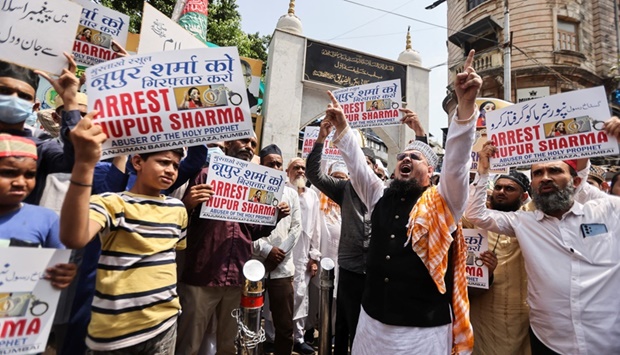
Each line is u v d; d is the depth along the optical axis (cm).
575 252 210
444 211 192
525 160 248
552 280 212
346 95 376
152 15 300
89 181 135
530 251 223
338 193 322
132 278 170
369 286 212
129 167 259
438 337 188
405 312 190
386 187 245
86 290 202
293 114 944
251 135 203
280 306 307
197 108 195
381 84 360
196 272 247
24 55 187
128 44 625
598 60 1708
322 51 995
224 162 254
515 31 1669
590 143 229
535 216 232
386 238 209
